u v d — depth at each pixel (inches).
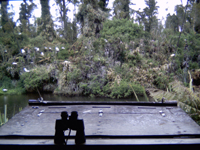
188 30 741.9
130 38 724.0
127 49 692.7
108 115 230.1
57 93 682.2
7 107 545.3
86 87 650.8
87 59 702.5
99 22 792.3
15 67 738.8
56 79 721.6
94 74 670.5
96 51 723.4
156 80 604.1
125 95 595.5
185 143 147.9
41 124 202.7
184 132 175.9
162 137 170.6
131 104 273.6
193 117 386.6
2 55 761.6
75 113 151.6
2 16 735.1
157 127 190.2
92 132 178.2
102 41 711.1
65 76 681.6
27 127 194.2
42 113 240.2
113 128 188.5
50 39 815.7
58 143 150.6
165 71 620.7
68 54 755.4
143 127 190.7
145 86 602.9
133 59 673.6
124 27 738.8
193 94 462.9
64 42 812.6
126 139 165.8
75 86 670.5
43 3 807.7
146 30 788.6
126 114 233.0
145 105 270.2
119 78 637.9
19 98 652.7
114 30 743.1
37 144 149.8
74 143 152.8
